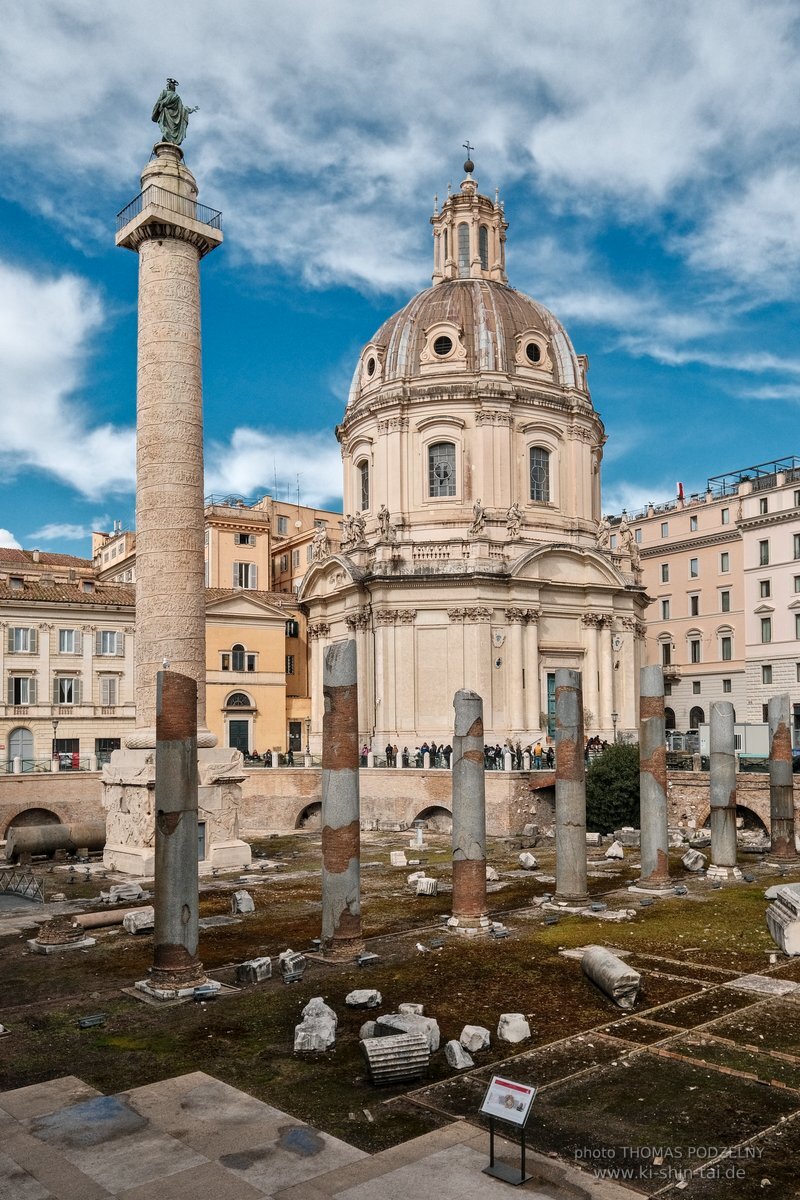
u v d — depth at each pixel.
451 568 63.47
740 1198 12.89
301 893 35.66
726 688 91.06
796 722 82.94
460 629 63.19
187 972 22.28
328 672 26.00
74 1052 18.56
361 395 72.88
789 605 84.00
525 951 26.05
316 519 103.69
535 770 52.38
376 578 63.56
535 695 63.84
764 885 36.12
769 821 49.38
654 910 31.42
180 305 40.59
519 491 68.12
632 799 52.75
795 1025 19.78
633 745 55.12
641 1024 19.92
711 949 26.14
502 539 65.69
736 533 90.06
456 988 22.58
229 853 41.47
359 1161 13.90
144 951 26.89
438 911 31.75
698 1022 20.03
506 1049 18.53
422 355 69.38
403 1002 21.53
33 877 36.16
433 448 68.25
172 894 22.30
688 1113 15.53
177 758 22.50
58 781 53.44
